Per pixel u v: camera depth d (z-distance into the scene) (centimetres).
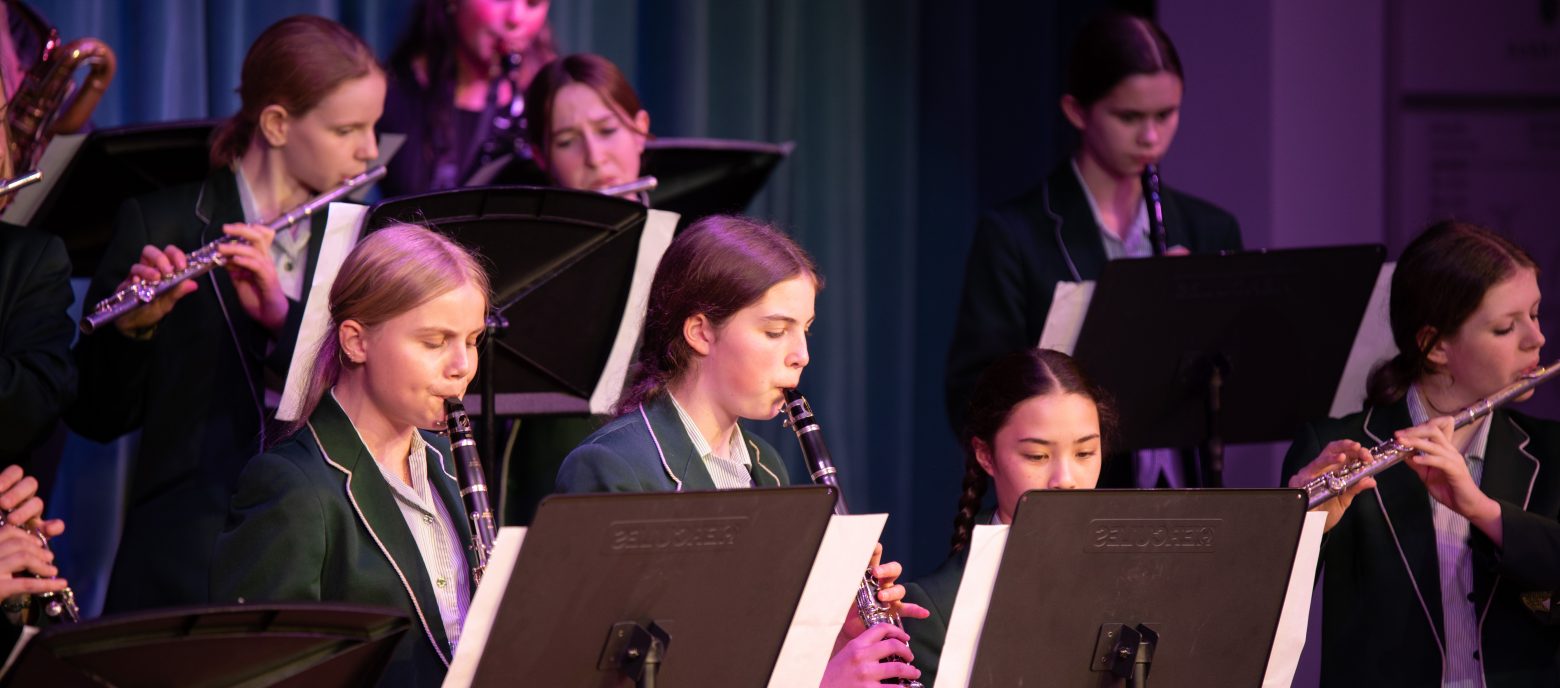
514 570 660
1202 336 1192
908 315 1911
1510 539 966
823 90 1862
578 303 1051
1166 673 812
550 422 1234
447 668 788
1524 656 994
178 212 1109
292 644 645
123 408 1102
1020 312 1355
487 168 1405
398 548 795
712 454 857
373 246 806
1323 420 1067
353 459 795
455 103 1517
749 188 1426
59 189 1146
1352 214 1756
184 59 1468
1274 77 1728
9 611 816
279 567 756
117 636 609
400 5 1570
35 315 1023
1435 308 1029
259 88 1113
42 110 1160
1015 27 1970
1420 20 1766
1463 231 1047
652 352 877
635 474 820
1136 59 1329
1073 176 1388
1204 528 800
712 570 703
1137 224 1389
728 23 1789
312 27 1129
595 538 670
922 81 1938
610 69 1356
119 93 1455
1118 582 791
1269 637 830
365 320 793
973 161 1956
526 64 1559
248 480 782
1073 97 1380
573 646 686
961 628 771
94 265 1238
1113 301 1154
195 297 1091
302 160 1121
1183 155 1791
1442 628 998
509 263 1011
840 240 1858
